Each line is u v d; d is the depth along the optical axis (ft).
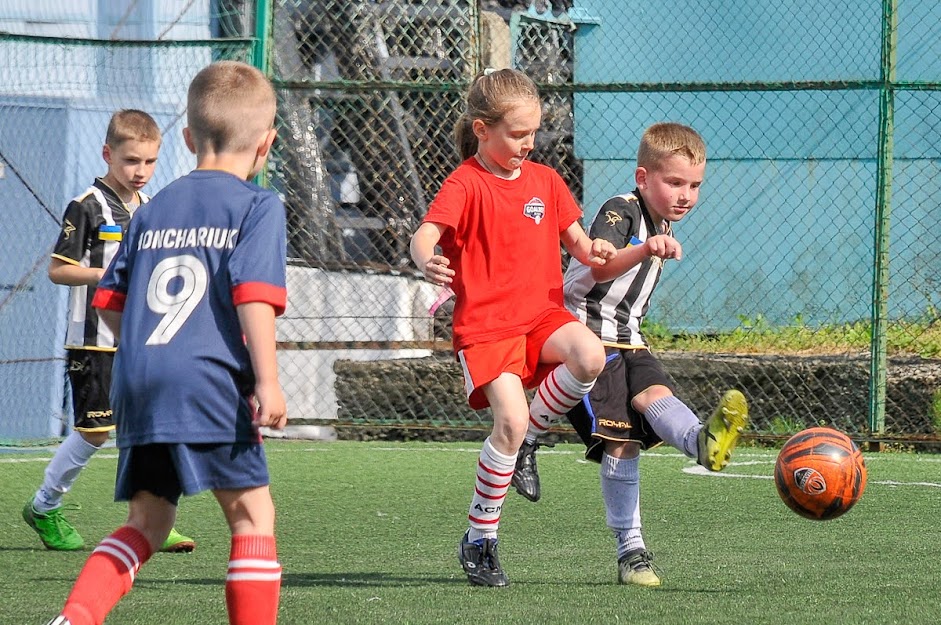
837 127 128.36
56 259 65.21
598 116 133.69
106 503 82.48
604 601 45.91
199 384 33.12
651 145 54.90
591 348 49.80
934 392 107.65
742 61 130.93
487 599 46.55
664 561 58.13
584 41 134.72
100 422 64.85
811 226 129.29
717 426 47.73
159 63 117.19
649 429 53.16
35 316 111.86
